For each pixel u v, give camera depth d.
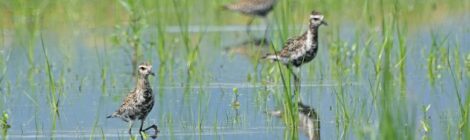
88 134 15.95
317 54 21.95
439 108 16.92
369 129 14.25
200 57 22.19
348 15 26.73
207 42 24.42
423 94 17.98
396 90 18.30
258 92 18.69
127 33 23.05
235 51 23.20
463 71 19.61
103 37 24.64
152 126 16.19
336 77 19.81
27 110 17.52
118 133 16.05
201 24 26.62
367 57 21.09
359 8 27.22
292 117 15.77
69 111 17.39
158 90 18.94
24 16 26.19
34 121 16.80
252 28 26.89
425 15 26.56
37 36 24.88
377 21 25.69
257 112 17.12
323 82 19.52
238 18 27.95
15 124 16.58
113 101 18.17
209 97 18.27
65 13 27.14
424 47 22.00
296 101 16.42
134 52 22.64
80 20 26.73
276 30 25.06
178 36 24.83
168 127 16.27
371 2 27.44
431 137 15.12
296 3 27.09
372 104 16.97
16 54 22.47
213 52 23.08
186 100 18.05
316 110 17.22
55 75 20.39
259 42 24.50
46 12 27.22
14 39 24.58
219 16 27.16
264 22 27.77
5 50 23.09
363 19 25.67
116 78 20.14
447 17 26.28
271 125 16.25
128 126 16.47
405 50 20.20
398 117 13.66
